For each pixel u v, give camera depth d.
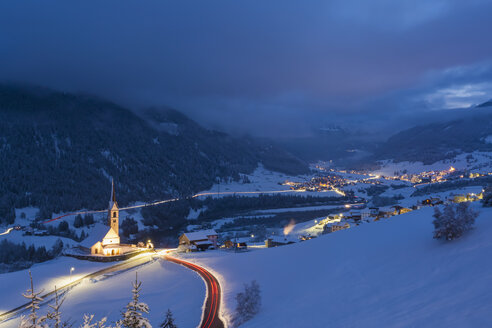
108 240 108.75
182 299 62.75
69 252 111.31
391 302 33.59
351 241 63.28
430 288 33.34
